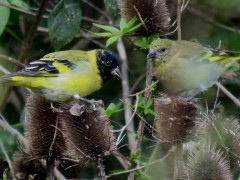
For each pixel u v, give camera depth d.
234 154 10.70
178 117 10.67
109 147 10.45
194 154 10.71
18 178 11.84
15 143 13.77
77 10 13.20
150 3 11.95
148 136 13.88
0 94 14.52
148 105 10.99
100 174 10.50
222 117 11.23
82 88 11.39
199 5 15.48
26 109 11.22
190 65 12.29
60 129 10.84
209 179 10.34
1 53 15.37
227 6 14.80
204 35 15.55
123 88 14.18
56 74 11.10
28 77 10.86
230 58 12.57
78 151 10.51
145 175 11.48
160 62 12.34
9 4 13.08
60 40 13.20
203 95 13.73
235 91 14.88
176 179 10.43
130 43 15.34
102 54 11.82
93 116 10.46
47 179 11.12
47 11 15.41
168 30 12.88
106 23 15.23
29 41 14.39
